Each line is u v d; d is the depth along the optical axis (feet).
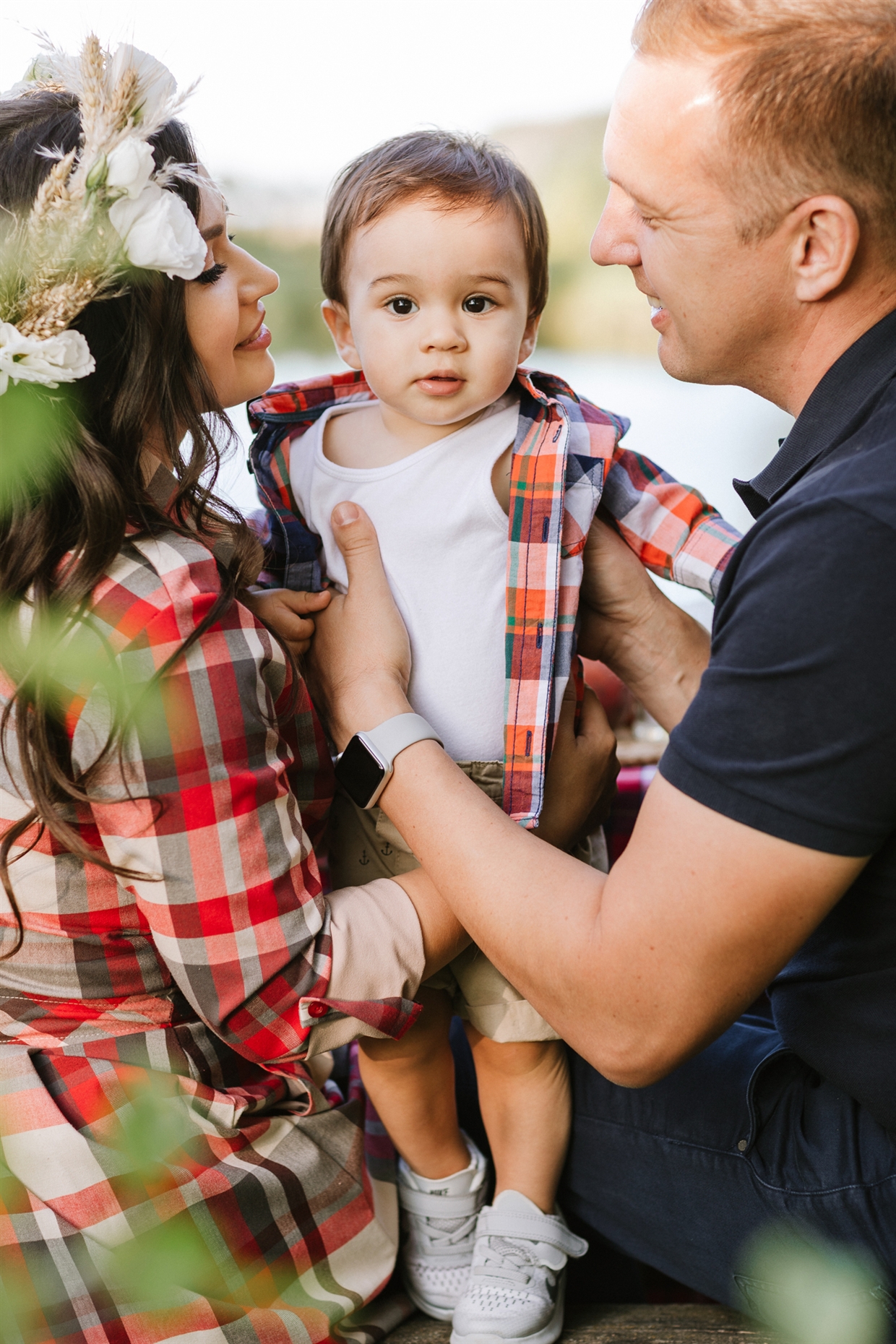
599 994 3.43
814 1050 3.73
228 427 4.34
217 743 3.57
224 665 3.62
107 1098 3.64
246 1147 3.89
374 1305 4.59
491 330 4.52
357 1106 4.32
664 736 7.48
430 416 4.63
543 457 4.57
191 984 3.69
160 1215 3.58
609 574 5.11
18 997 3.83
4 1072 3.66
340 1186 4.08
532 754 4.47
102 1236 3.49
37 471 3.56
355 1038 4.19
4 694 3.59
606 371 18.17
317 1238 3.94
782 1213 4.01
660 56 3.59
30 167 3.64
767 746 3.06
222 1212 3.68
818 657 2.98
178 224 3.52
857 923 3.55
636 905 3.29
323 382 5.07
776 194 3.44
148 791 3.52
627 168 3.67
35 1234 3.48
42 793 3.48
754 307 3.70
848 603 2.96
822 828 3.04
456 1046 5.33
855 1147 3.86
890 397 3.38
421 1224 4.69
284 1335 3.68
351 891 4.09
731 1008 3.35
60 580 3.55
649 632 5.26
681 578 5.12
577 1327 4.50
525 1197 4.57
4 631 3.53
